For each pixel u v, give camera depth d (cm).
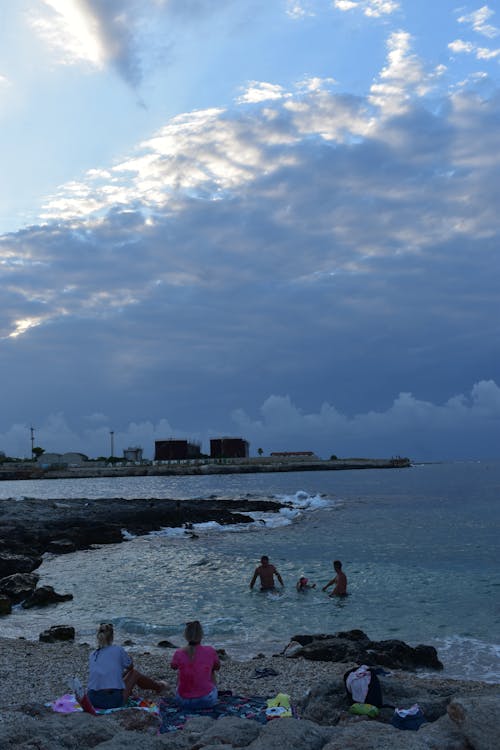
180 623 1758
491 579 2277
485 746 539
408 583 2244
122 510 5100
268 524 4481
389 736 573
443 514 5009
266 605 1966
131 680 909
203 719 746
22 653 1345
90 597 2153
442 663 1372
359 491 8925
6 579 2291
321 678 1148
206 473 19025
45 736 638
